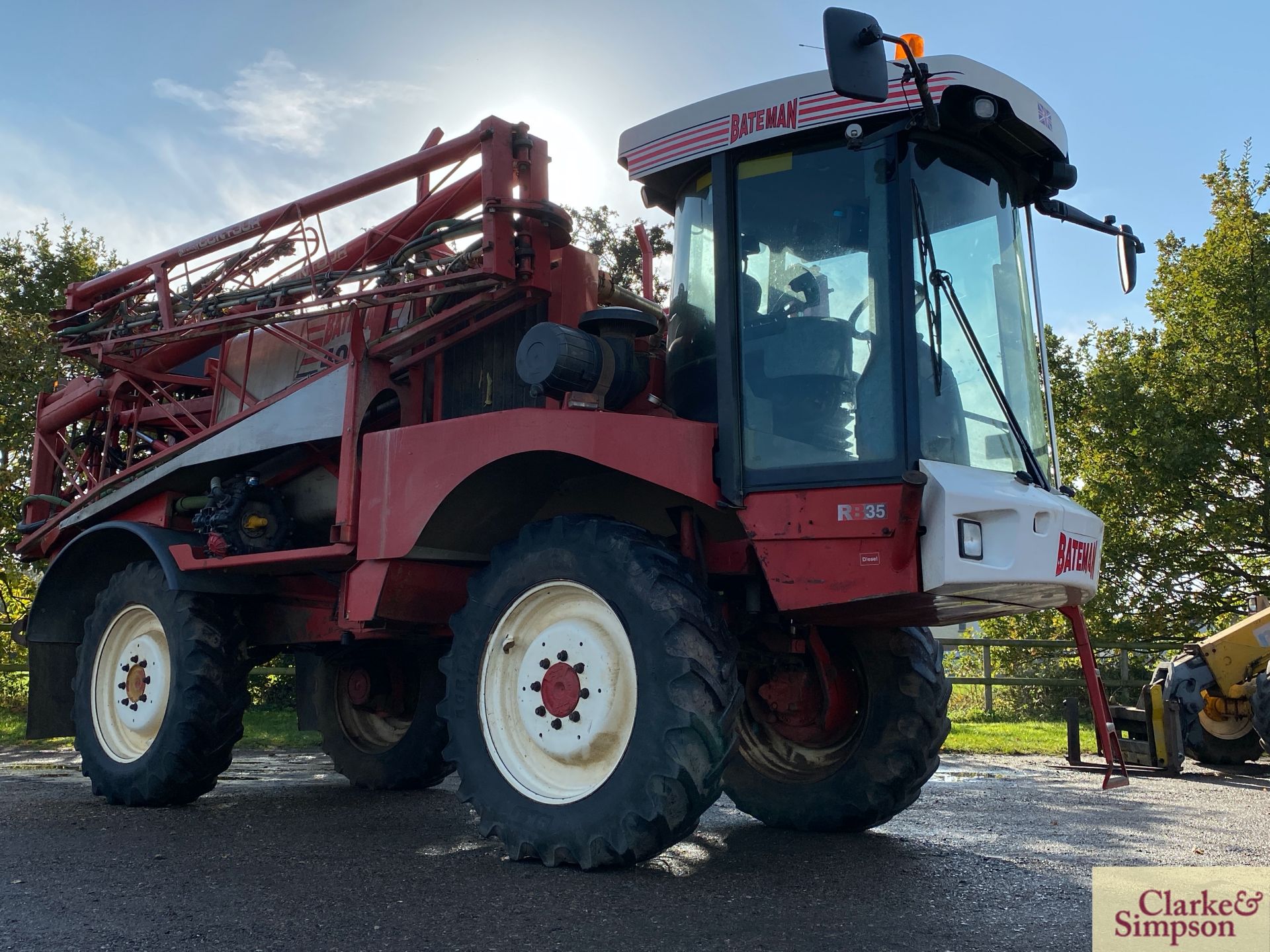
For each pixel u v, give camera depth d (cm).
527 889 331
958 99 382
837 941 273
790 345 385
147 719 549
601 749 364
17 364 1312
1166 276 1748
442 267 479
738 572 398
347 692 667
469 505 430
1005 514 353
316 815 511
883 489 356
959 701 1717
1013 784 704
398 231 518
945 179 394
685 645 346
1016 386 412
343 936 276
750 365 392
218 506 534
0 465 1300
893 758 452
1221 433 1598
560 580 381
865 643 469
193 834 448
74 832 453
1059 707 1603
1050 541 364
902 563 345
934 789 661
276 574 540
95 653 576
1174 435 1553
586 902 313
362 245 538
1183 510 1616
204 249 578
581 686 373
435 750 617
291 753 917
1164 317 1730
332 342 534
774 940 274
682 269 435
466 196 500
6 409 1286
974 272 399
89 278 1944
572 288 467
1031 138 407
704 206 429
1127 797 627
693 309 423
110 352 629
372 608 445
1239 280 1580
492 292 461
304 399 512
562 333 397
